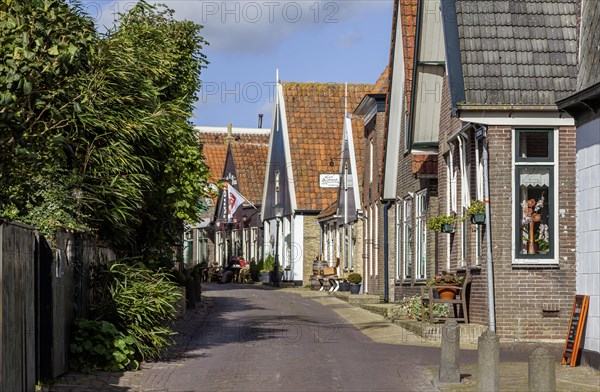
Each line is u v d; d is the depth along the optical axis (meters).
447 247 26.86
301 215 56.25
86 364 16.95
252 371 17.34
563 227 22.70
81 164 18.41
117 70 19.38
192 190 25.64
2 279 11.83
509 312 22.59
